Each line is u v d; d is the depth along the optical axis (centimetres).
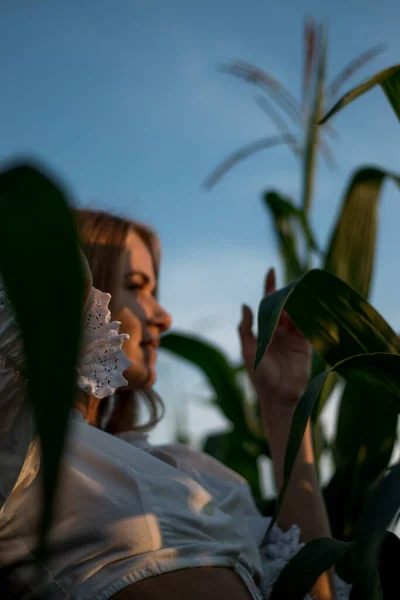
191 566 61
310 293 65
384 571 71
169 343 143
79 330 18
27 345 18
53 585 58
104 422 99
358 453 90
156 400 109
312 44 146
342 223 99
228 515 74
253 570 73
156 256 102
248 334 102
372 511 51
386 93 69
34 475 61
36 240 19
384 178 97
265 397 97
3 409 59
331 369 56
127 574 58
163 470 73
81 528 60
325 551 58
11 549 58
